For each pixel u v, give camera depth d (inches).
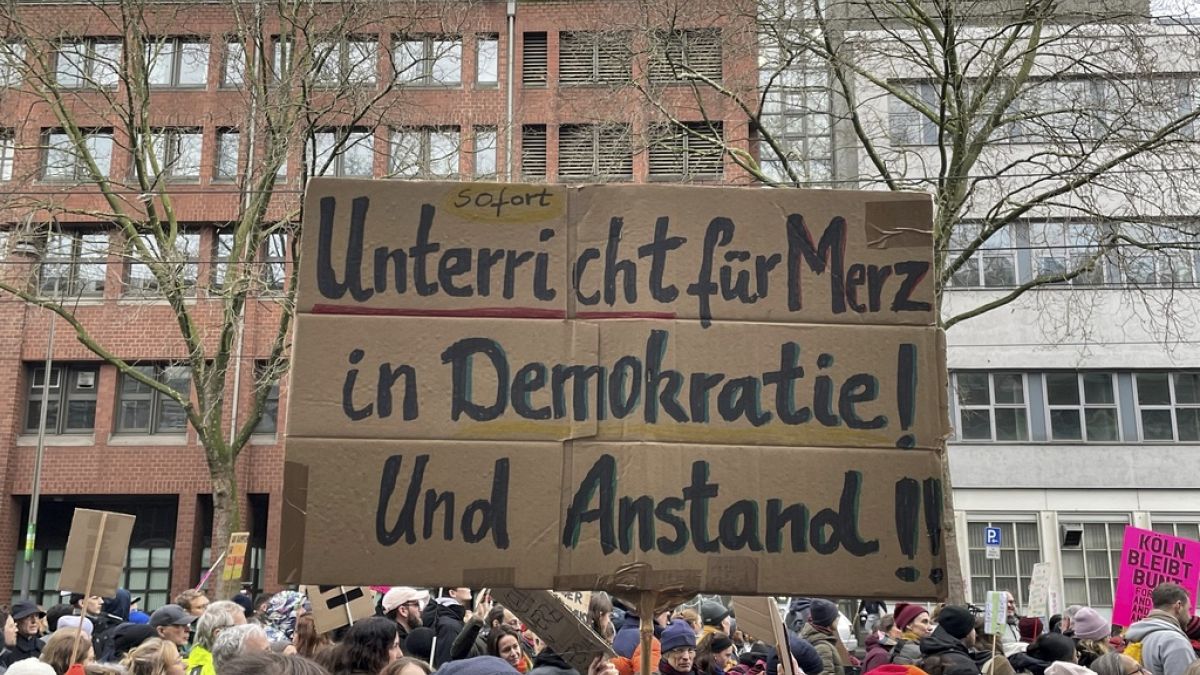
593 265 188.5
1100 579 1150.3
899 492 183.5
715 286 188.5
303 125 877.2
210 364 971.3
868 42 718.5
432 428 182.1
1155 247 661.9
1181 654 280.5
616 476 180.7
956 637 296.4
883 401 186.5
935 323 189.6
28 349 1209.4
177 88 1175.0
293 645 313.3
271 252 1017.5
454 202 189.8
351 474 179.8
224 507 783.1
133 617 482.0
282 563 176.7
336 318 185.0
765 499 181.3
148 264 771.4
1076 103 709.3
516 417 182.7
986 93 682.2
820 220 191.9
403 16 914.7
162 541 1229.1
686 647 295.4
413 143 911.7
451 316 186.1
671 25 727.1
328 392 182.4
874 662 324.2
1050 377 1182.9
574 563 178.2
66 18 990.4
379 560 177.6
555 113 1184.8
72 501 1226.6
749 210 191.3
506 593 220.5
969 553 1160.8
